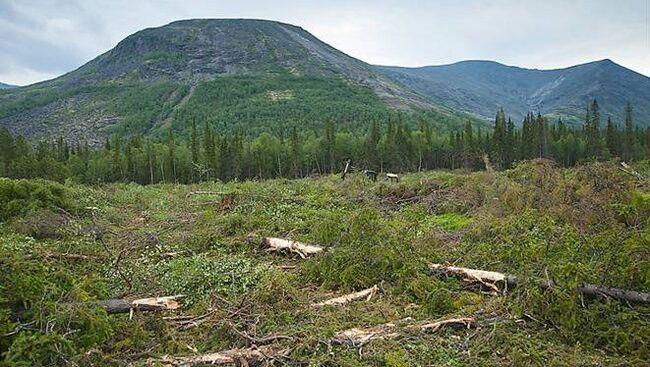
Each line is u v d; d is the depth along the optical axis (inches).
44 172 1419.8
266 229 452.4
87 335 204.7
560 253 278.5
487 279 288.7
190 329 251.3
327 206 602.9
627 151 2023.9
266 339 223.8
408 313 260.8
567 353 205.3
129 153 1979.6
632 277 236.2
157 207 692.7
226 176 1894.7
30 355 175.2
